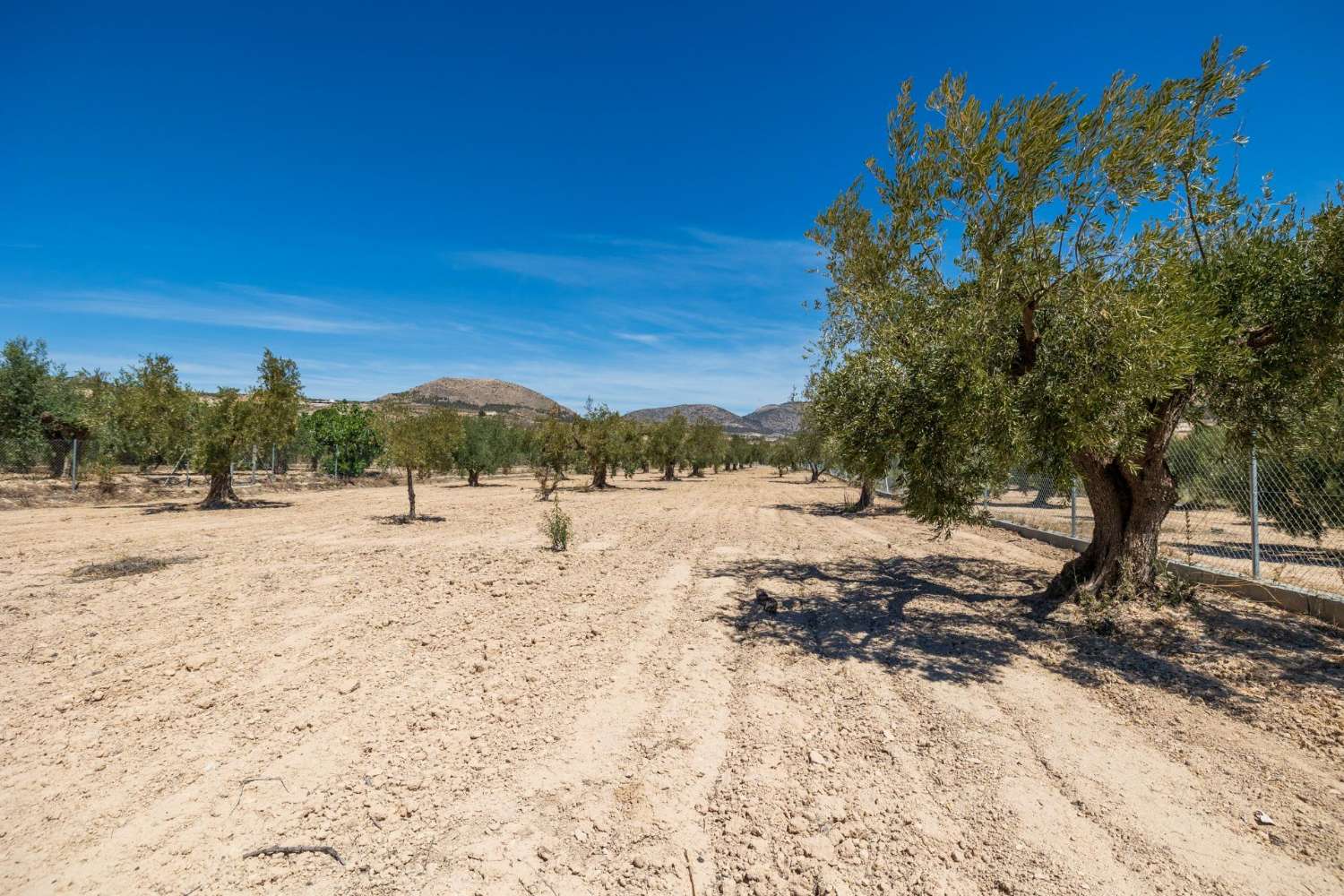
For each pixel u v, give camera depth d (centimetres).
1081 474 700
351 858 271
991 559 1055
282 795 323
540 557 1056
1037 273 565
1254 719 415
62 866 267
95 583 827
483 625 643
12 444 2169
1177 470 973
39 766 353
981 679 496
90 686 471
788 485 3950
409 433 1666
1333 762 358
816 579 888
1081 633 607
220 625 636
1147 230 535
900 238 701
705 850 277
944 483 647
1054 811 309
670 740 388
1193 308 548
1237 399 648
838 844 281
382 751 371
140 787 331
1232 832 292
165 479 2597
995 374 560
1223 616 639
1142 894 249
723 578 893
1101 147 545
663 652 562
